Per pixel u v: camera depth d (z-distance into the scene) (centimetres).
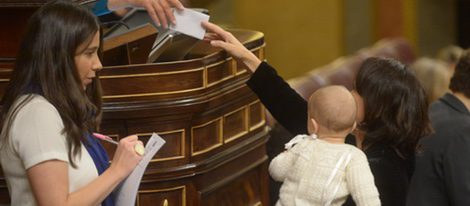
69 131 461
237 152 609
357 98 565
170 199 565
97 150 487
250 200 643
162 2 555
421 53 1655
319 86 1075
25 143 457
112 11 571
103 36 549
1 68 552
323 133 554
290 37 1570
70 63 463
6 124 468
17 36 563
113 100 541
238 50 585
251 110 632
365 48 1579
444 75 1124
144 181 556
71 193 460
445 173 655
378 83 557
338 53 1583
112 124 547
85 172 472
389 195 548
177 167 562
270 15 1551
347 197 541
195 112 558
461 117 670
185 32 565
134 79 541
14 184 474
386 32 1611
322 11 1568
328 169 539
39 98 462
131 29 550
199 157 572
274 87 596
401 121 554
